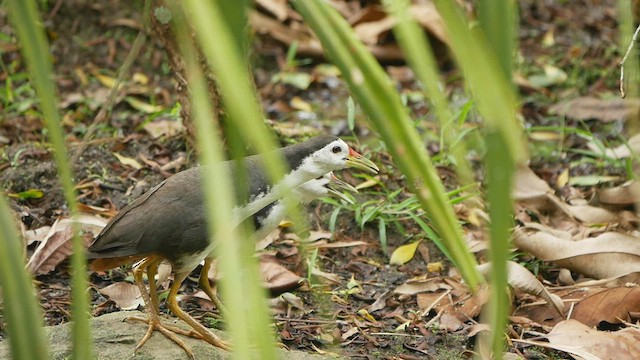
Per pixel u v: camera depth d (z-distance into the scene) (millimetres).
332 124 12836
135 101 13023
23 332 2750
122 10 14961
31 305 2770
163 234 6938
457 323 8242
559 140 12469
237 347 2297
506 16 2406
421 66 2398
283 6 14805
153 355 6855
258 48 14672
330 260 9609
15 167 10703
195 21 2258
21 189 10406
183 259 7094
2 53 14172
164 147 11469
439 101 2418
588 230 9617
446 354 7824
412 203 9992
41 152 10961
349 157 7840
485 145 2375
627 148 10867
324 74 14438
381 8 14383
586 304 8281
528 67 14555
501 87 2311
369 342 7988
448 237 2533
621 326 8164
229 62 2178
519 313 8438
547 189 10125
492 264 2365
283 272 8695
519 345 7922
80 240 2785
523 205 10102
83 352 2762
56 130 2535
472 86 2371
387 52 14438
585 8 16609
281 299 8531
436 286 8922
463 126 11867
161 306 8414
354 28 14453
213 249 7094
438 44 14312
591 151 11789
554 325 8211
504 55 2412
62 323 7875
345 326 8266
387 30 14352
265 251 9430
